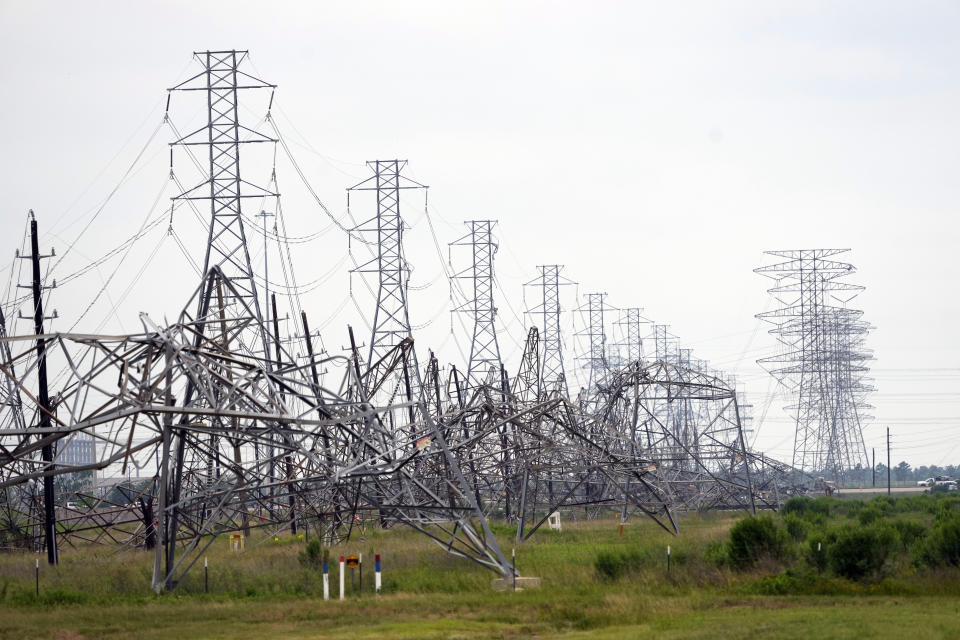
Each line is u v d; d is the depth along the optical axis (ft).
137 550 377.09
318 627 191.11
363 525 435.12
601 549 331.57
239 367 272.51
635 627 183.52
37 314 320.09
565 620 194.59
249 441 272.31
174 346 237.04
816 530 357.41
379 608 213.25
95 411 234.38
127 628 192.95
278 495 277.03
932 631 166.50
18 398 355.36
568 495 398.01
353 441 290.35
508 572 254.27
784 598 218.59
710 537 359.87
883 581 232.73
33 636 184.96
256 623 197.36
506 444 404.98
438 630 184.96
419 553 316.19
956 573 239.09
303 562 296.10
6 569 293.02
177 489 269.64
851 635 163.94
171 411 232.32
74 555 363.35
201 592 248.32
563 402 353.92
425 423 282.36
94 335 229.86
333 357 283.59
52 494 319.06
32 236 321.32
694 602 212.64
